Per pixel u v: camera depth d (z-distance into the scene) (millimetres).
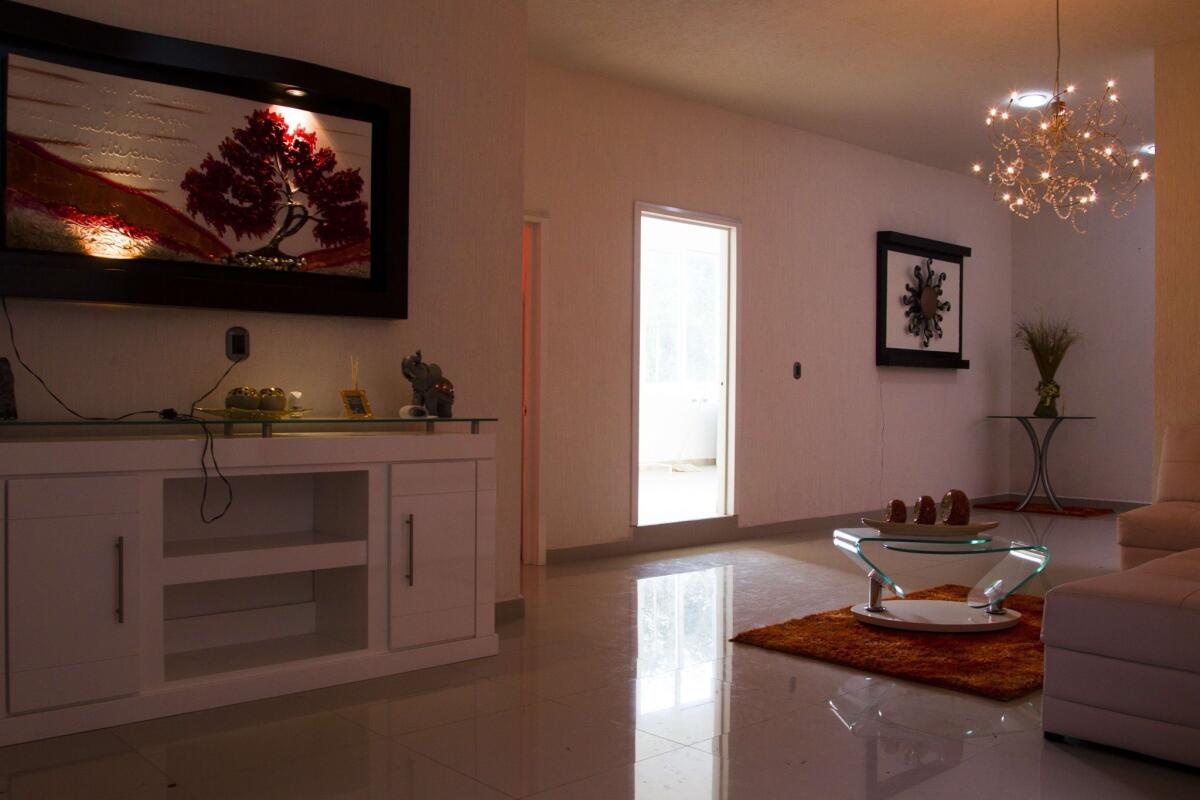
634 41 5344
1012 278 9406
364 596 3369
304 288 3549
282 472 3146
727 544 6566
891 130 7211
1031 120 6844
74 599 2750
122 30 3113
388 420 3418
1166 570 3154
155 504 2902
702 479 10367
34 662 2689
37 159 2998
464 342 4117
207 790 2385
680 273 11906
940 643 3789
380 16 3826
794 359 7219
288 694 3166
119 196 3154
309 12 3623
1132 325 8602
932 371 8516
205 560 3002
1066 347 8602
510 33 4281
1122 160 7676
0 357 2926
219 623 3432
